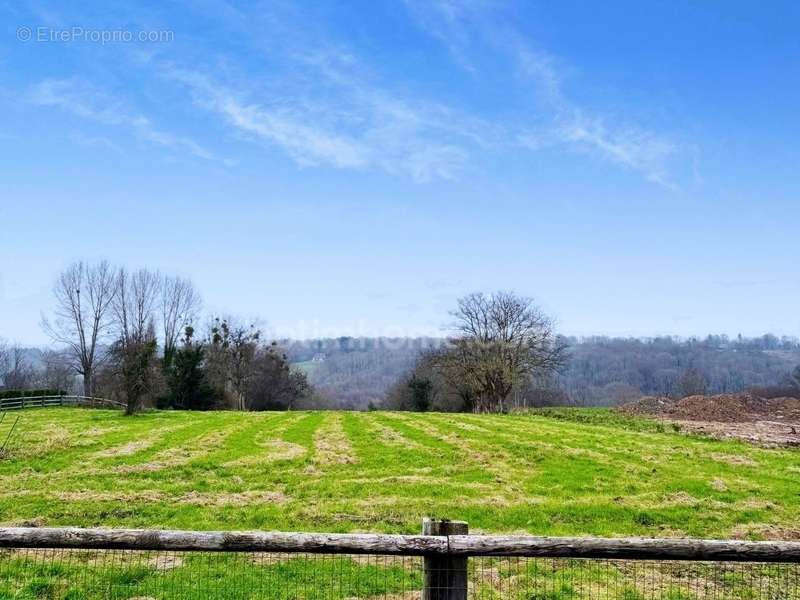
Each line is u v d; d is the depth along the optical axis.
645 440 31.38
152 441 30.98
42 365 97.88
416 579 10.55
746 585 10.58
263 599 9.59
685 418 47.69
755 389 87.56
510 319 69.50
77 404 66.00
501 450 27.12
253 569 10.97
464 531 7.09
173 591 9.86
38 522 14.84
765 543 6.93
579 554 6.82
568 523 14.95
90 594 9.67
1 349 97.38
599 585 10.46
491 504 16.61
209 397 72.56
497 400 70.00
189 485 19.45
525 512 15.66
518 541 6.82
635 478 20.66
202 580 10.38
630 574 10.99
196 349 73.38
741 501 17.30
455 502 16.84
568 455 25.56
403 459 25.00
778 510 16.41
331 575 10.64
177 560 11.52
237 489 18.97
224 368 85.38
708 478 20.41
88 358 78.19
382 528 14.21
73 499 17.12
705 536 14.11
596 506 16.17
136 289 81.62
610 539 6.91
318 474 21.66
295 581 10.37
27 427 38.53
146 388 53.78
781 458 25.39
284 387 92.94
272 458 25.19
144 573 10.69
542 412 56.88
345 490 18.69
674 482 19.75
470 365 69.44
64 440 30.14
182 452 26.83
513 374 67.06
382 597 9.77
